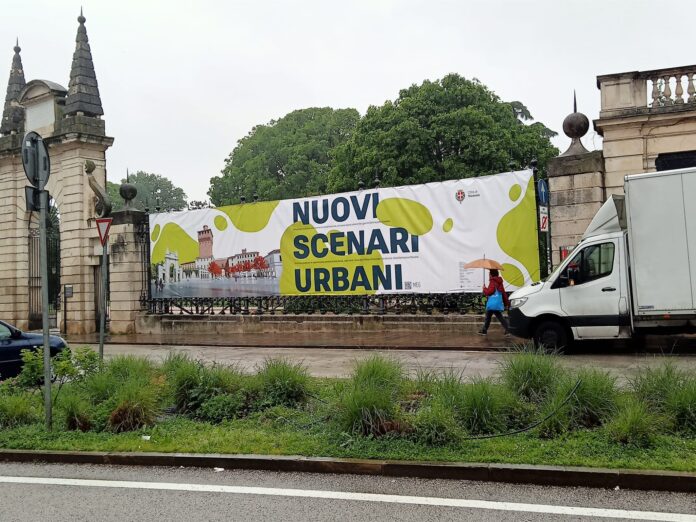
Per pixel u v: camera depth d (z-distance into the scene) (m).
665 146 14.92
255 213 19.78
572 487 5.07
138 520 4.68
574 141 15.52
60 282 23.45
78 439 6.79
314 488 5.27
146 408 7.27
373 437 6.20
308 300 19.03
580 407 6.28
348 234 18.14
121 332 21.56
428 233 16.89
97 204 22.48
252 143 56.56
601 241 12.08
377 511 4.69
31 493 5.42
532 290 12.65
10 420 7.48
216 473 5.80
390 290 17.47
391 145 31.88
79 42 23.27
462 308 16.75
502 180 15.86
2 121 26.12
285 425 6.98
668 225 11.40
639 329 11.75
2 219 25.48
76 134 22.41
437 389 7.19
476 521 4.43
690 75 14.74
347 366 11.94
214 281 20.52
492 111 33.06
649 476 4.95
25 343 11.86
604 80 15.38
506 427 6.36
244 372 9.45
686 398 6.08
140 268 21.84
